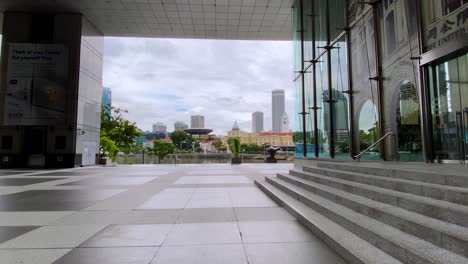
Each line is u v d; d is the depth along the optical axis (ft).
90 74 81.51
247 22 81.41
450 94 27.61
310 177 29.48
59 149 73.15
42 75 72.59
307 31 56.34
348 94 41.09
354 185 20.88
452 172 17.38
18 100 71.87
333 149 45.57
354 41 40.14
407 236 12.72
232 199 28.35
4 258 13.52
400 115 32.78
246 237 16.48
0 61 74.43
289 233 17.21
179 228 18.28
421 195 15.99
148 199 28.32
